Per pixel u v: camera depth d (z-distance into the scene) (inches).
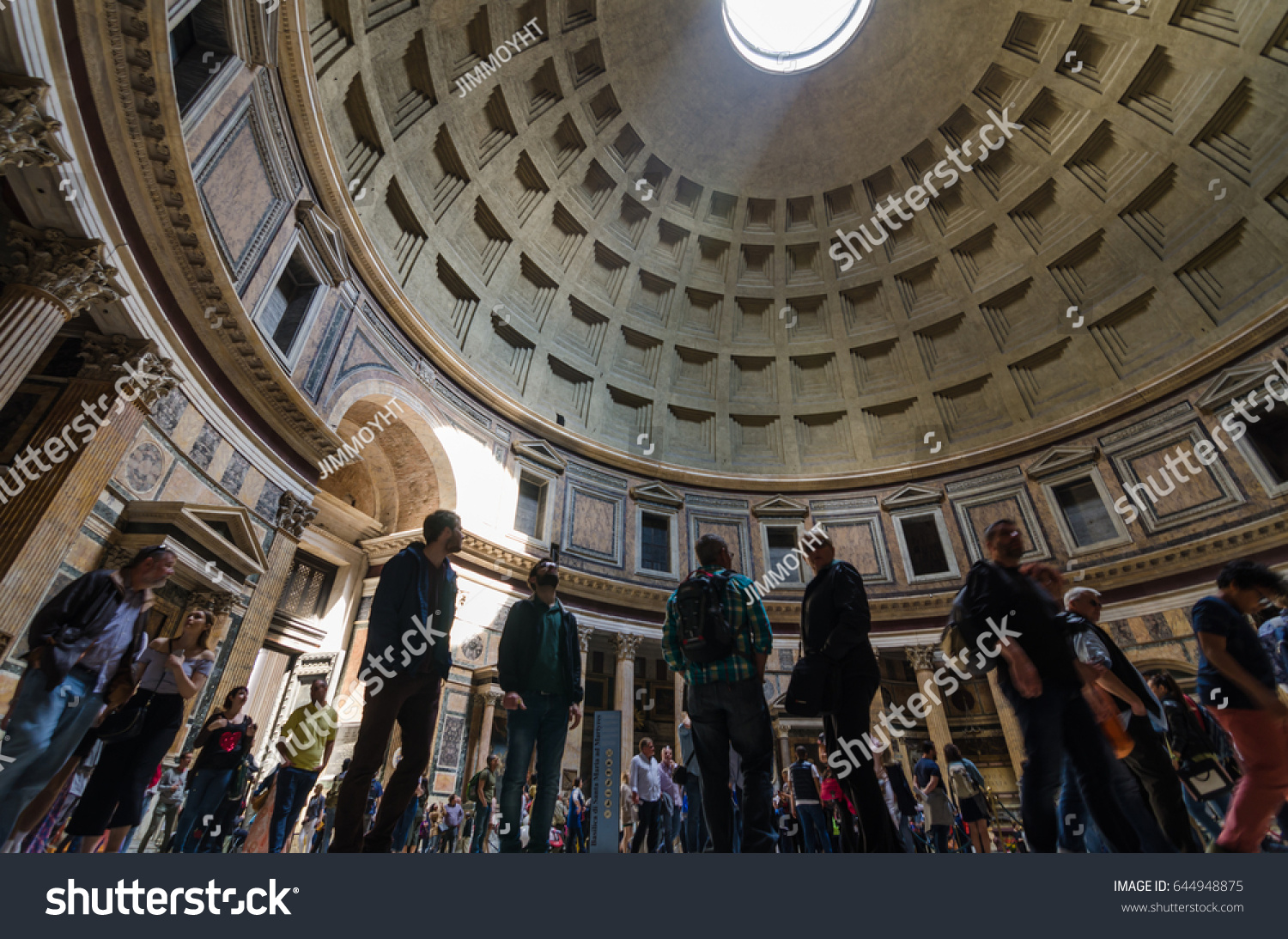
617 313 884.0
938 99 807.1
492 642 620.4
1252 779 121.7
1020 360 811.4
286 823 253.4
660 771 359.6
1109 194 742.5
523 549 690.8
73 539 276.2
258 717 531.5
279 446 444.1
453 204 696.4
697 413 912.9
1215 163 664.4
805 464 893.2
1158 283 715.4
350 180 557.3
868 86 822.5
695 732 140.5
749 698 132.4
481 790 397.4
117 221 282.8
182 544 323.0
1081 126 739.4
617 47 761.6
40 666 143.3
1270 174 631.2
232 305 354.9
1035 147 776.9
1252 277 656.4
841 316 916.6
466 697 581.6
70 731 146.9
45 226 262.1
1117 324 753.0
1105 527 696.4
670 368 911.7
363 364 559.5
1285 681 165.0
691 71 817.5
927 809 328.2
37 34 223.8
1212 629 131.5
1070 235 776.3
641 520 815.7
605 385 869.2
